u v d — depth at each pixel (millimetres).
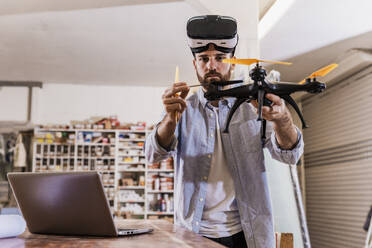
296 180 2438
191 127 1626
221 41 1462
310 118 7066
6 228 1028
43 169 6648
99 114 7215
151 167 6750
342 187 5910
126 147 6812
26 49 5398
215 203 1545
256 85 1196
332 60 5371
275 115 1236
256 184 1521
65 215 1084
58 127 6820
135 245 875
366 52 4934
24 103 6992
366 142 5270
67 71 6445
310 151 7094
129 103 7309
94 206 1032
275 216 2359
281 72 5980
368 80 5207
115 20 4438
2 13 4281
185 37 4930
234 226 1526
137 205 6703
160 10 4172
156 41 5074
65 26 4621
